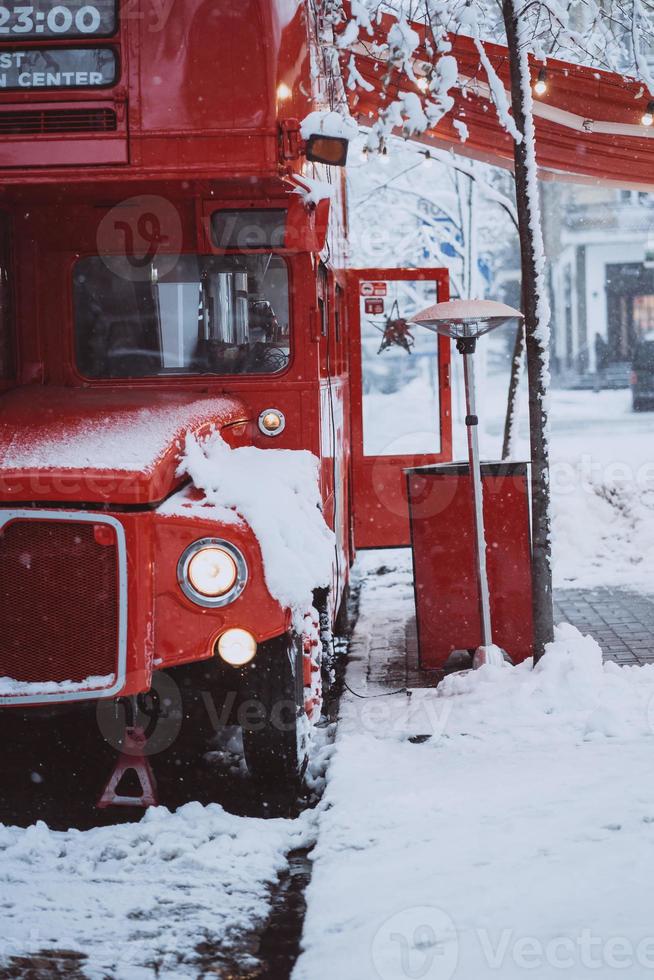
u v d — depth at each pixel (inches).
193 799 272.8
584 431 1107.3
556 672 335.6
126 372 315.9
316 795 276.8
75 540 246.4
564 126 455.5
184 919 207.6
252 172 285.0
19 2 284.8
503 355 2058.3
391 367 510.9
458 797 254.2
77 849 238.5
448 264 904.3
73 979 185.5
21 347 316.2
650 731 298.2
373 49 390.0
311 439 313.6
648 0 452.4
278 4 286.2
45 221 312.2
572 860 213.3
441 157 589.3
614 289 2096.5
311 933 194.7
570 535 579.2
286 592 250.2
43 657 248.7
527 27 363.9
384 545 510.9
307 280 312.7
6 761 297.9
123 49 285.0
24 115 286.7
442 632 378.9
